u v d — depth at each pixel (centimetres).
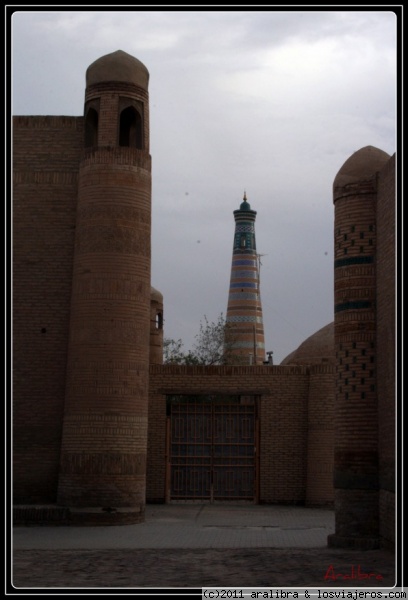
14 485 1830
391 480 1320
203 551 1316
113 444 1722
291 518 1828
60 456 1800
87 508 1702
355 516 1400
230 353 3959
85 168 1812
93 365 1742
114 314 1755
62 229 1894
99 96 1830
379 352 1420
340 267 1480
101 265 1766
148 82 1891
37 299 1881
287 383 2167
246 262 5081
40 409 1855
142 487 1748
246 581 1056
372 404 1427
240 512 1947
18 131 1923
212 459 2156
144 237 1808
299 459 2142
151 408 2172
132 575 1092
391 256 1348
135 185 1802
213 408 2175
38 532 1587
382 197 1418
